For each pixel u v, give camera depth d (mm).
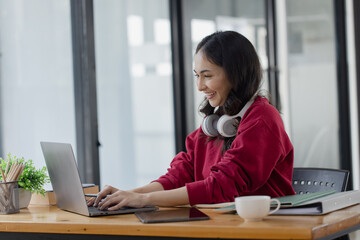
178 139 4539
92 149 3793
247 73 2168
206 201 2006
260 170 2012
